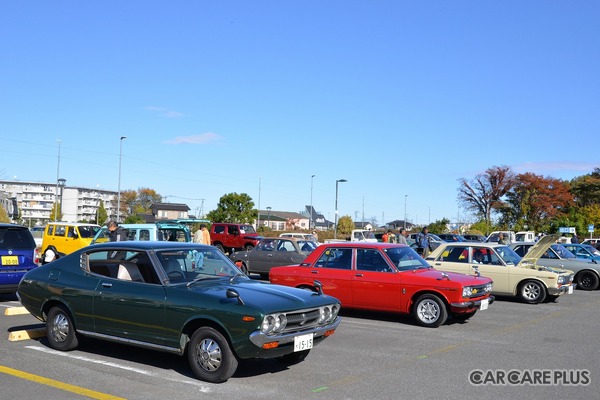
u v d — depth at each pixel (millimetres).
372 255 11117
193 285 6871
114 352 7758
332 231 66625
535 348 8719
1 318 10195
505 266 14461
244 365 7258
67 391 5969
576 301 15055
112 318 7125
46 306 7887
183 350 6641
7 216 32562
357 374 6934
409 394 6148
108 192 125562
